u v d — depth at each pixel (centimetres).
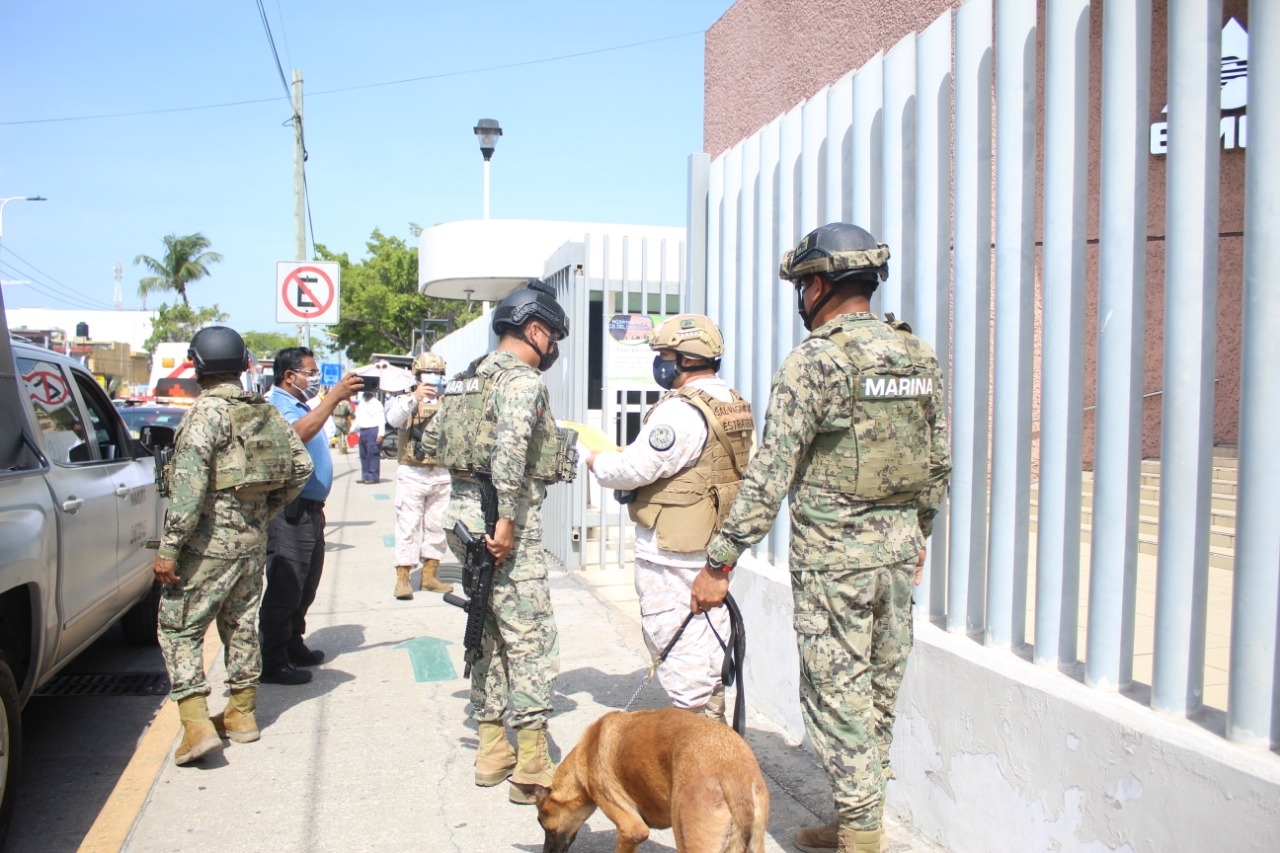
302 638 569
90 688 541
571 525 827
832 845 332
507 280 1366
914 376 287
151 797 389
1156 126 570
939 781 339
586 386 816
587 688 518
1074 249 301
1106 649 286
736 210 517
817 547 287
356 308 4322
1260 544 239
